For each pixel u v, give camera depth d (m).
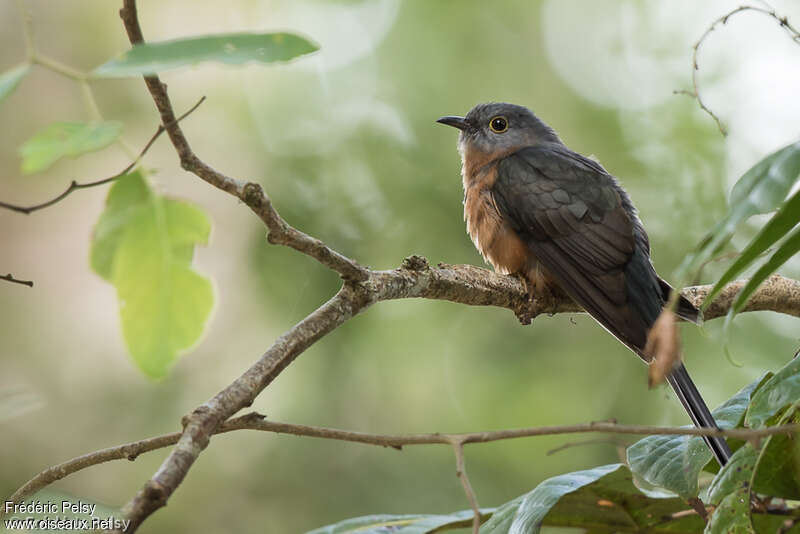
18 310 12.73
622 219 8.69
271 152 12.95
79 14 13.91
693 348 11.55
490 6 14.02
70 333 12.72
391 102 13.38
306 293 11.67
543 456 11.95
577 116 13.38
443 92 13.53
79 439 11.88
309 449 11.79
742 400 5.20
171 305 3.62
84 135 2.80
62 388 12.32
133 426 11.93
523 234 8.90
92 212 13.20
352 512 11.50
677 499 5.30
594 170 9.22
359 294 5.29
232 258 12.41
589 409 12.00
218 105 13.59
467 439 4.19
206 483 11.63
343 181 12.45
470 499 4.02
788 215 3.40
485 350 12.19
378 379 11.99
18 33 13.53
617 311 8.16
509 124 10.35
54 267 13.01
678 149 12.66
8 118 13.12
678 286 3.48
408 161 12.75
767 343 11.47
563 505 5.47
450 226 12.18
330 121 13.12
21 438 11.71
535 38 13.88
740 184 3.46
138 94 13.40
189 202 3.48
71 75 2.66
